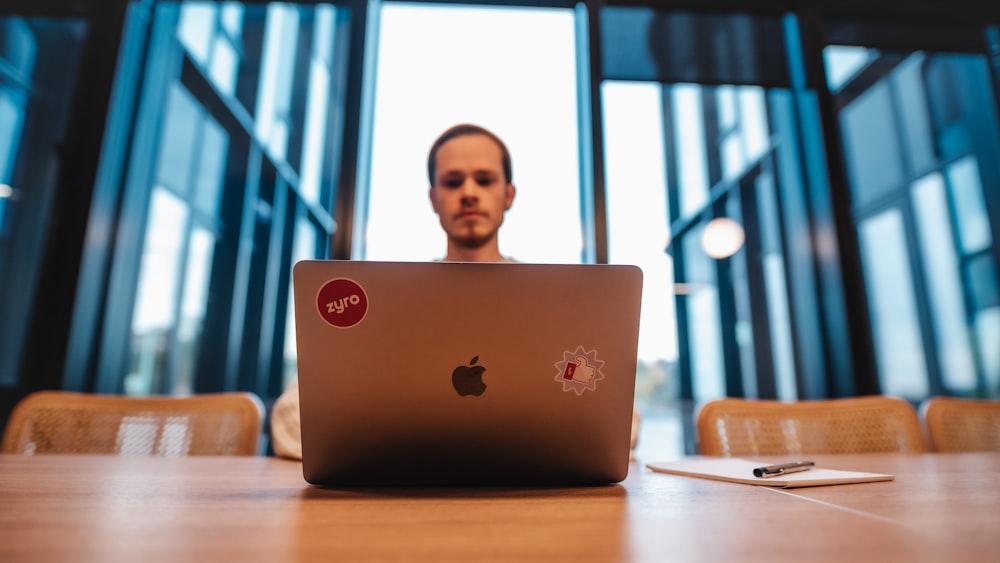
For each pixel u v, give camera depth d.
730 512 0.43
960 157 2.80
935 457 0.95
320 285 0.54
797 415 1.25
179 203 2.64
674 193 2.86
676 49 2.60
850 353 2.17
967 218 2.78
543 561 0.29
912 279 2.86
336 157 2.23
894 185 2.99
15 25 2.17
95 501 0.45
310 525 0.37
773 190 2.64
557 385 0.56
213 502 0.46
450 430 0.55
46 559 0.28
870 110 2.94
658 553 0.31
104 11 2.19
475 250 1.44
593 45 2.34
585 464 0.57
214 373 2.85
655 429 2.74
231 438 1.16
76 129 2.07
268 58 3.08
